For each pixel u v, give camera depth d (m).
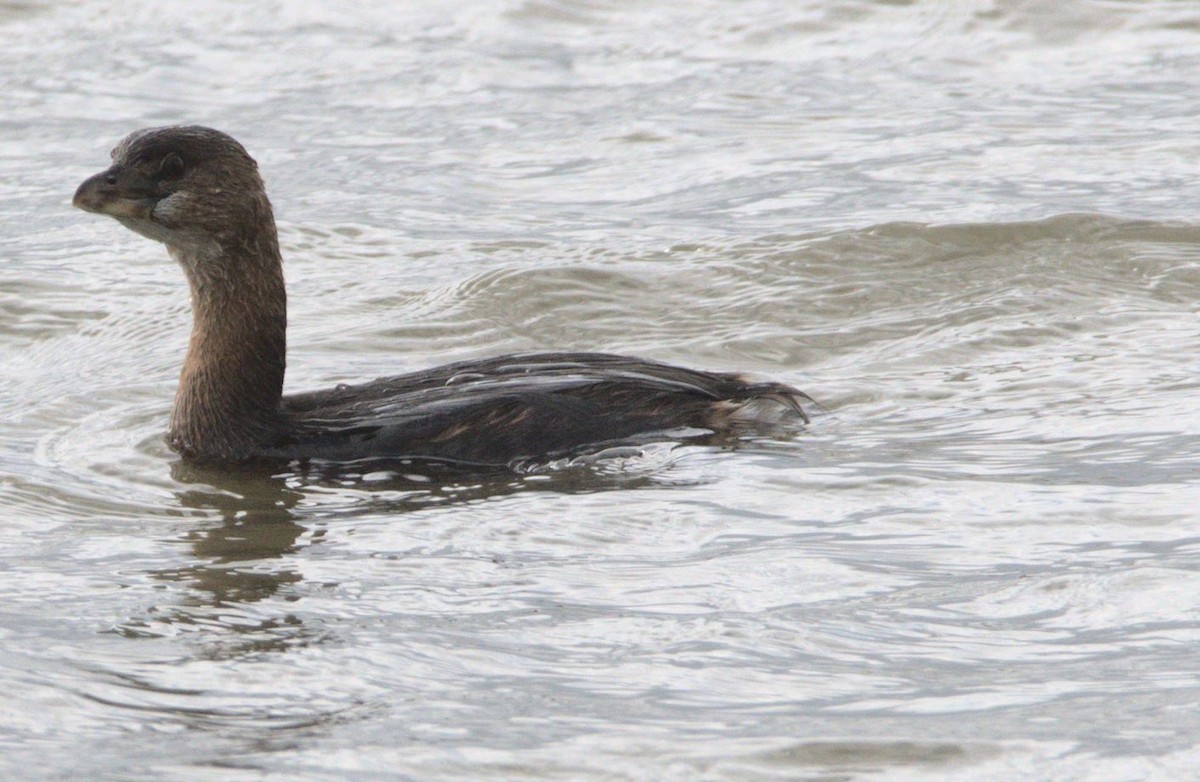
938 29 35.78
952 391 18.67
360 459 17.03
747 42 35.94
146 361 20.69
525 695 11.35
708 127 31.31
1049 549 13.80
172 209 17.30
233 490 16.20
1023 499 15.02
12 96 34.19
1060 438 16.77
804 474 16.02
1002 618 12.46
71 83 34.91
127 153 17.56
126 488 16.31
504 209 27.41
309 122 32.75
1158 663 11.58
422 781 10.23
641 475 16.19
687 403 17.72
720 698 11.27
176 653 12.10
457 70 35.16
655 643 12.18
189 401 17.61
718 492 15.59
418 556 14.16
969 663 11.73
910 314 21.62
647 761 10.43
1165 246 23.33
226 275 17.45
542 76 34.78
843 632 12.30
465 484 16.22
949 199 26.36
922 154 29.11
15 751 10.63
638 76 34.41
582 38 36.72
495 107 33.16
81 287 23.66
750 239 24.20
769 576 13.42
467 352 21.02
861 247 23.66
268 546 14.52
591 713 11.06
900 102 32.22
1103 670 11.52
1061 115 31.09
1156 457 16.00
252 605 13.05
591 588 13.30
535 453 16.98
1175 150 28.59
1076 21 35.62
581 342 21.28
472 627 12.54
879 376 19.41
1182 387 18.23
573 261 23.77
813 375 19.73
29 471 16.70
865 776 10.23
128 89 34.56
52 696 11.38
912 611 12.64
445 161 30.17
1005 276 22.67
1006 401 18.19
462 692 11.42
